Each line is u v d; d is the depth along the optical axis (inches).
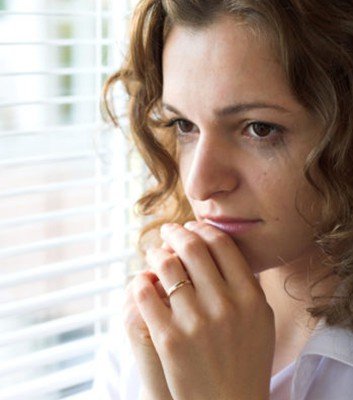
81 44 59.4
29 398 62.4
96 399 60.6
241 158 39.9
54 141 60.9
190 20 38.7
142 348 46.4
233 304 42.1
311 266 45.1
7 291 63.5
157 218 57.9
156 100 49.2
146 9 46.1
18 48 57.9
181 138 44.1
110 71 60.9
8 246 61.7
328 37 38.0
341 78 38.7
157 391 46.8
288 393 46.5
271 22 36.9
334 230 40.3
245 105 38.2
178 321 42.5
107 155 63.0
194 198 40.9
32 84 59.2
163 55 43.1
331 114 38.3
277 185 39.7
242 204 40.6
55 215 60.4
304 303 47.1
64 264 61.8
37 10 57.9
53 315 65.5
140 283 44.4
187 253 42.8
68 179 63.1
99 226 63.7
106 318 64.9
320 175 39.3
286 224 40.5
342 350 43.3
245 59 37.5
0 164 57.1
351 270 42.2
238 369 42.1
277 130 39.0
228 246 42.4
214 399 42.3
